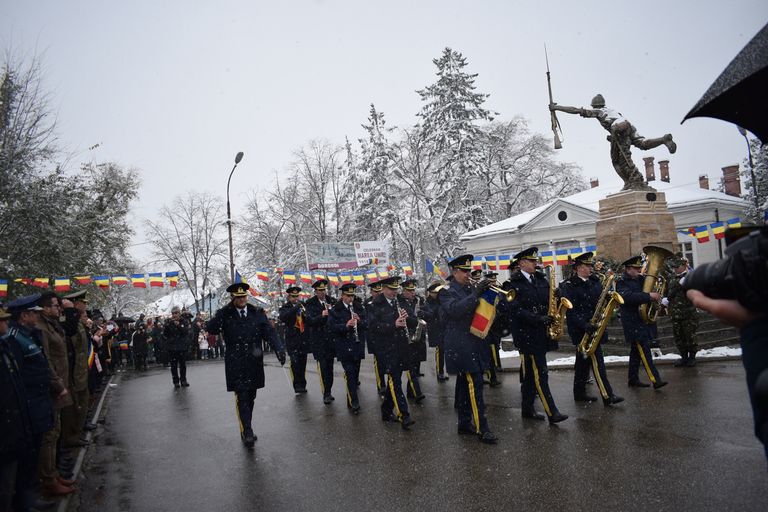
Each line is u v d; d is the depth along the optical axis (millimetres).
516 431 6750
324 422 8250
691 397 7820
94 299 22812
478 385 6457
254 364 7387
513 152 43938
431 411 8406
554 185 44062
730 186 33000
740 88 1701
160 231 42219
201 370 18516
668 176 38031
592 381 9734
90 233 20438
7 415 4375
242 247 39844
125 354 25062
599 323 7703
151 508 5152
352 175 39094
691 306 10547
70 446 7617
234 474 6012
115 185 28172
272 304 37594
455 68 36344
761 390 1577
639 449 5645
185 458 6832
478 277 11750
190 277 43469
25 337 5012
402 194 38031
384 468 5773
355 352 8875
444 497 4824
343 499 4996
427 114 36812
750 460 5086
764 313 1709
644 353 8656
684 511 4137
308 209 39469
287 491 5328
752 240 1754
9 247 15375
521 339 7086
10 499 4434
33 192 15422
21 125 15562
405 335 7723
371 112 37969
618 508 4289
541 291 7129
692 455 5332
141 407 11109
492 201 40906
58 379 5453
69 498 5527
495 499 4676
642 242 15508
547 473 5184
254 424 8492
